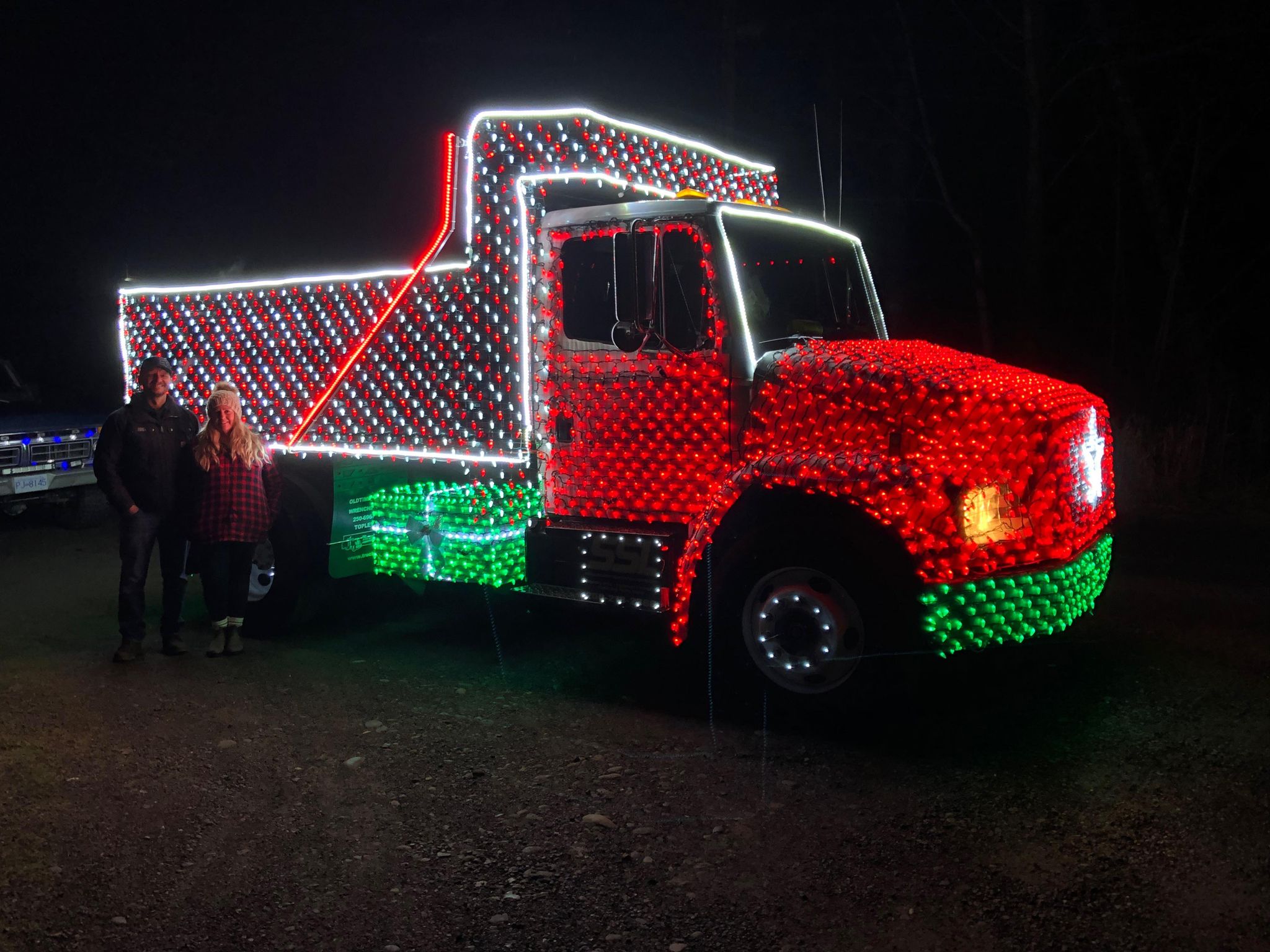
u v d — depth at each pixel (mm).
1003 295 18172
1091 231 17688
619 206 5402
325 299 6422
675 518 5344
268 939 3260
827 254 6027
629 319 5301
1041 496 4730
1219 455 11438
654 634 6664
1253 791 4078
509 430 5734
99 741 4949
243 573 6336
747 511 5059
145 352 7332
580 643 6531
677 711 5238
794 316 5688
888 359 4992
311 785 4414
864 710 4754
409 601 7746
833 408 4875
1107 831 3799
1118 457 11195
